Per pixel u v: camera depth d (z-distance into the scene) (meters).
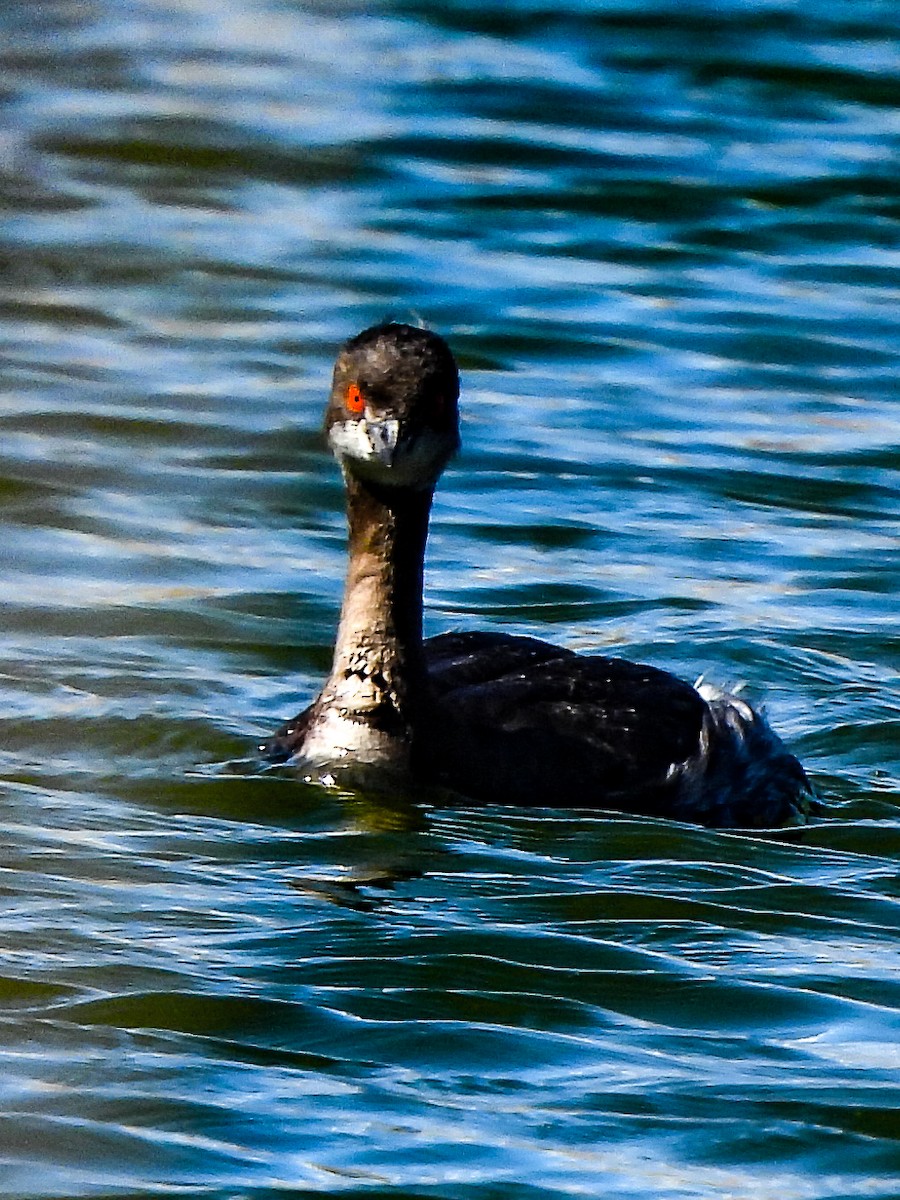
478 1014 10.73
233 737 14.10
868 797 13.95
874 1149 9.59
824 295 24.89
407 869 12.42
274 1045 10.35
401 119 30.05
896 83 32.06
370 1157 9.39
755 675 15.80
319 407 21.12
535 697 13.76
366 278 24.81
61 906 11.67
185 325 23.25
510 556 18.00
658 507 19.27
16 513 18.17
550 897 12.12
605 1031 10.66
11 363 21.86
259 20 34.19
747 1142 9.59
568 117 30.34
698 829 13.19
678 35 33.72
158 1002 10.64
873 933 11.89
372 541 13.49
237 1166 9.27
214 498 18.86
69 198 26.84
